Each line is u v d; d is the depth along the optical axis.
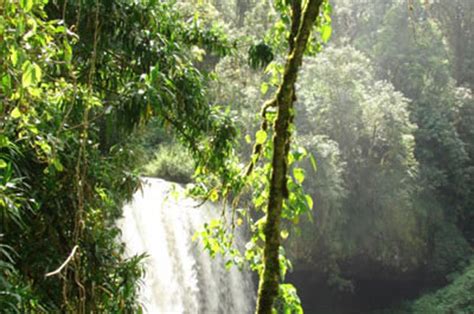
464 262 20.86
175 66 4.52
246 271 17.25
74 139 4.12
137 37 4.43
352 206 19.73
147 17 4.50
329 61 19.88
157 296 12.83
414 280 21.34
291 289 3.24
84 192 4.64
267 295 2.39
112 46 4.67
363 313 20.44
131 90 3.85
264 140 2.91
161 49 4.49
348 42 26.38
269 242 2.42
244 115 14.62
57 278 4.28
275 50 5.04
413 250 20.44
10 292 2.96
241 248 15.70
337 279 19.39
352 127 19.78
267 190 3.22
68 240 4.41
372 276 20.73
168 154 17.14
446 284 21.00
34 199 4.07
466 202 22.69
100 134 6.51
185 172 16.56
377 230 19.64
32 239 4.28
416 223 20.34
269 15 5.02
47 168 3.88
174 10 5.16
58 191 4.31
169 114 4.67
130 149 6.55
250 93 14.77
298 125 19.41
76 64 4.41
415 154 22.14
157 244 13.32
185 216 14.46
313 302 20.20
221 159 4.73
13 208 3.13
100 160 5.17
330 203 17.86
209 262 15.19
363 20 27.30
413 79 24.00
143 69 4.47
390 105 19.95
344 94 19.66
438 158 22.69
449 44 27.75
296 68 2.43
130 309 4.79
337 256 19.09
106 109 3.84
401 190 19.70
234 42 5.50
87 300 4.44
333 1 26.48
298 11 2.68
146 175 16.12
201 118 4.71
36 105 3.65
